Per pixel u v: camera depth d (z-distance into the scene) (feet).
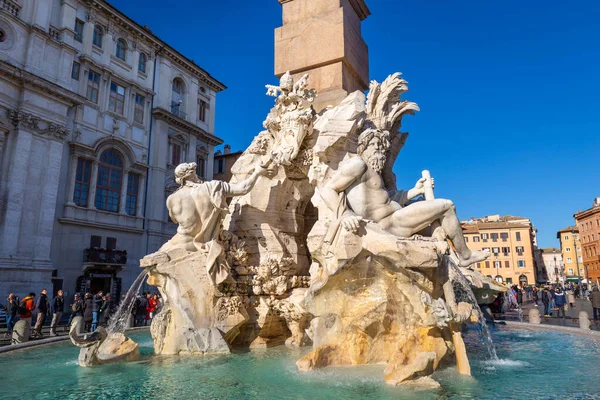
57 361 18.34
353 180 16.42
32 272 67.72
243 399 12.09
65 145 77.36
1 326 48.01
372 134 17.90
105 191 84.79
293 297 20.88
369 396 12.12
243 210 22.67
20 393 13.02
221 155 126.11
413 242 14.23
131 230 87.76
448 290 14.90
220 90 118.83
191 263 19.47
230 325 19.71
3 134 67.26
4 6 68.64
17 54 69.92
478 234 192.03
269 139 23.16
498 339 24.89
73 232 77.56
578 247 237.25
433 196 19.42
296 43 25.84
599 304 43.52
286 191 23.16
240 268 21.17
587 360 17.92
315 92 21.89
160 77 99.14
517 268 184.75
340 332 16.42
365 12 27.81
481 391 12.69
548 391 12.75
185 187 20.89
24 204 68.49
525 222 188.03
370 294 15.69
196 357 18.28
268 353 19.13
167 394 12.71
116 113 87.71
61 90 74.02
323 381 13.74
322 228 16.71
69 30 78.59
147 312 43.09
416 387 12.96
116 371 15.84
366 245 14.61
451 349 15.64
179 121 100.58
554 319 46.32
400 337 15.83
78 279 76.89
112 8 86.84
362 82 27.07
